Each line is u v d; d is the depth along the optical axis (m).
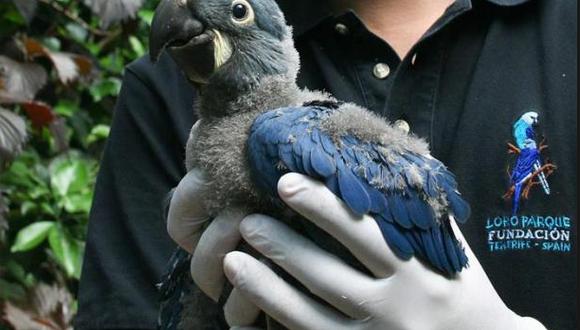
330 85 1.04
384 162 0.87
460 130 1.02
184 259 0.98
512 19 1.05
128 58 1.91
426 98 1.02
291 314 0.87
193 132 0.94
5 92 1.57
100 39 1.88
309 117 0.88
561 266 0.98
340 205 0.86
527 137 1.00
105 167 1.16
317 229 0.88
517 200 0.99
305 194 0.85
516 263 0.99
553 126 1.00
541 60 1.03
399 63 1.04
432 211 0.88
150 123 1.13
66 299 1.67
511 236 0.99
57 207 1.68
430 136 1.01
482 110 1.02
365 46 1.04
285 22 0.99
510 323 0.91
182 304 0.98
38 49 1.66
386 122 0.93
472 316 0.88
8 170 1.67
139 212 1.12
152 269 1.10
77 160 1.72
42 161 1.74
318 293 0.87
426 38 1.02
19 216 1.68
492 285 0.98
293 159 0.86
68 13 1.81
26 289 1.64
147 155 1.13
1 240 1.61
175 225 0.94
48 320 1.61
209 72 0.92
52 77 1.78
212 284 0.92
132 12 1.65
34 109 1.60
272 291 0.87
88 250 1.14
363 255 0.87
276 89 0.92
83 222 1.69
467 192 1.00
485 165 1.00
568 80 1.01
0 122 1.52
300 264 0.87
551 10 1.04
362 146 0.88
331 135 0.87
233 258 0.87
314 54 1.06
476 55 1.04
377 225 0.86
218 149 0.90
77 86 1.79
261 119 0.89
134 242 1.11
